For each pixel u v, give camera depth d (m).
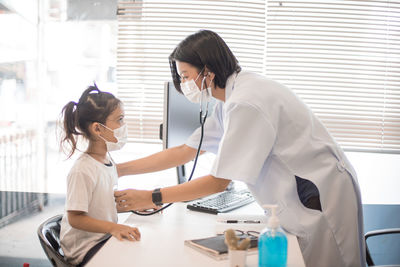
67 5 2.57
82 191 1.32
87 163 1.38
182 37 2.58
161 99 2.61
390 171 2.62
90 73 2.59
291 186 1.30
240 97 1.25
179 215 1.52
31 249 2.58
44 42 2.58
